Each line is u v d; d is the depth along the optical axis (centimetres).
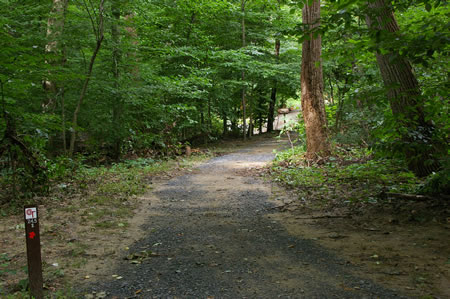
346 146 1324
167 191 904
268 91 2845
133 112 1379
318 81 1228
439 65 708
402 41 465
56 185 869
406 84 709
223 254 453
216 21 2066
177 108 1558
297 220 611
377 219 577
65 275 387
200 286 356
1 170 777
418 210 587
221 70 2091
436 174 590
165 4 1719
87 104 1277
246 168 1252
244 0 2170
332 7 543
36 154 806
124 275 388
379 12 493
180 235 545
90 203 735
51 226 570
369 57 891
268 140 2286
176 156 1575
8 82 657
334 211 649
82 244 495
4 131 702
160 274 390
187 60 1847
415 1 498
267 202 764
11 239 507
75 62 1242
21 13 1079
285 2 906
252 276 378
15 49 614
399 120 640
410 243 457
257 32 2353
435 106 600
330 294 328
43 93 1056
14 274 386
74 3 1134
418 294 319
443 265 380
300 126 1520
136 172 1137
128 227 591
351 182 849
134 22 1402
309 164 1172
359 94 620
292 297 325
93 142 1342
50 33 1054
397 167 898
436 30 462
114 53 1249
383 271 375
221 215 670
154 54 1598
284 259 429
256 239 516
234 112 2667
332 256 430
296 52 2403
